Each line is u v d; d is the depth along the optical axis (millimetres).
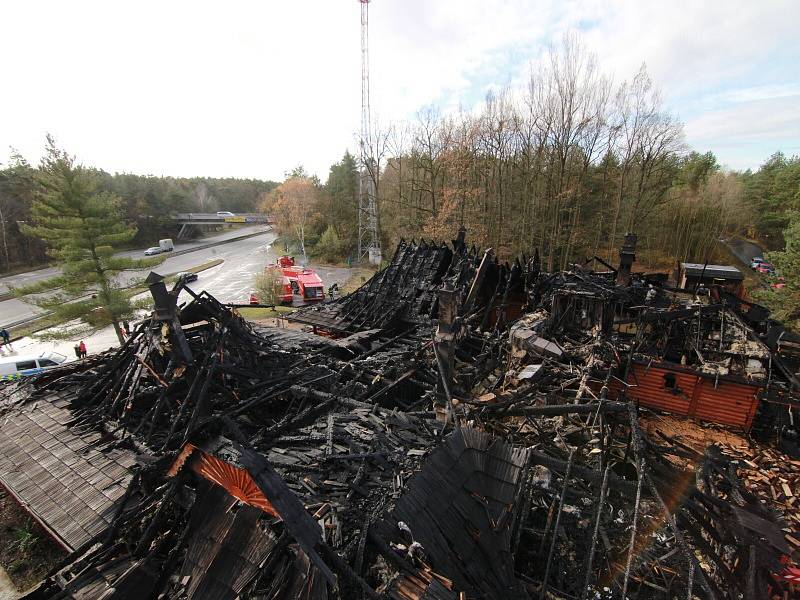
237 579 5871
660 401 16953
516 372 13742
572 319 18422
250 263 66312
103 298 24781
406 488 7520
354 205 71375
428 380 14703
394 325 21844
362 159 54875
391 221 57500
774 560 6379
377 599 5539
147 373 11617
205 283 50344
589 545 9008
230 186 134625
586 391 12422
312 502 7375
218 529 6488
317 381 12586
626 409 8469
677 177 55531
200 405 10031
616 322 17750
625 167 42312
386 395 13586
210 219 90438
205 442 7309
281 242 85500
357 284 49438
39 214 23906
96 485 9156
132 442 10281
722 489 8148
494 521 7855
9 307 39406
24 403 12977
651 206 45219
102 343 30594
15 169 54406
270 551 5859
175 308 11055
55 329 28969
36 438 11258
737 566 6992
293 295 42812
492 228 45812
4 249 53062
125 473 9312
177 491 7621
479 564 7223
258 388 11883
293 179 80625
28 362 23078
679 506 7609
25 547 11016
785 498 12516
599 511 7863
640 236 46875
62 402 12688
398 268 25094
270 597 5543
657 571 8508
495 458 8688
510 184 46812
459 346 16188
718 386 15844
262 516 6328
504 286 22812
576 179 42906
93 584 6809
